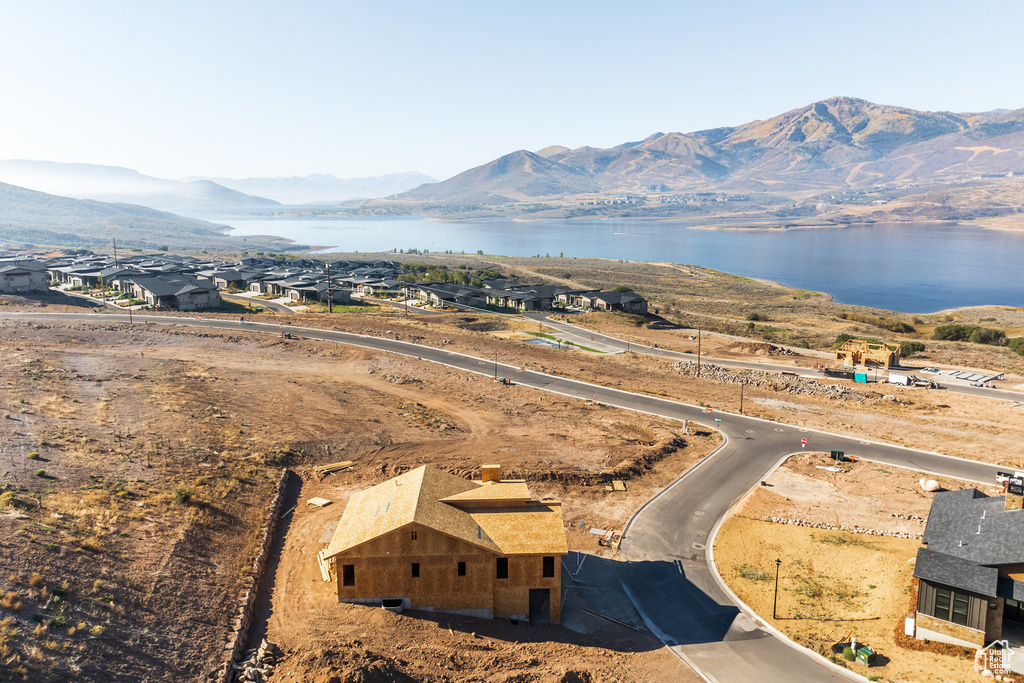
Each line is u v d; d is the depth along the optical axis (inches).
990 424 3002.0
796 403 3366.1
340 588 1476.4
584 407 3176.7
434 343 4333.2
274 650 1261.1
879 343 4539.9
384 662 1197.7
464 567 1488.7
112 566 1348.4
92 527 1469.0
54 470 1731.1
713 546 1881.2
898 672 1316.4
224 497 1847.9
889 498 2187.5
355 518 1598.2
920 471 2418.8
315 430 2593.5
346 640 1307.8
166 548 1485.0
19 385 2529.5
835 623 1517.0
